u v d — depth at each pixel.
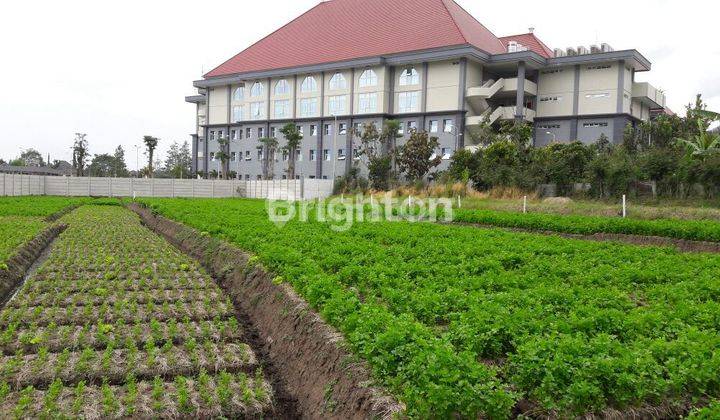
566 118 55.84
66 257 16.77
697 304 9.08
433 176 50.78
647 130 44.62
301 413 7.43
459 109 55.06
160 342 9.46
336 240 16.12
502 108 55.16
